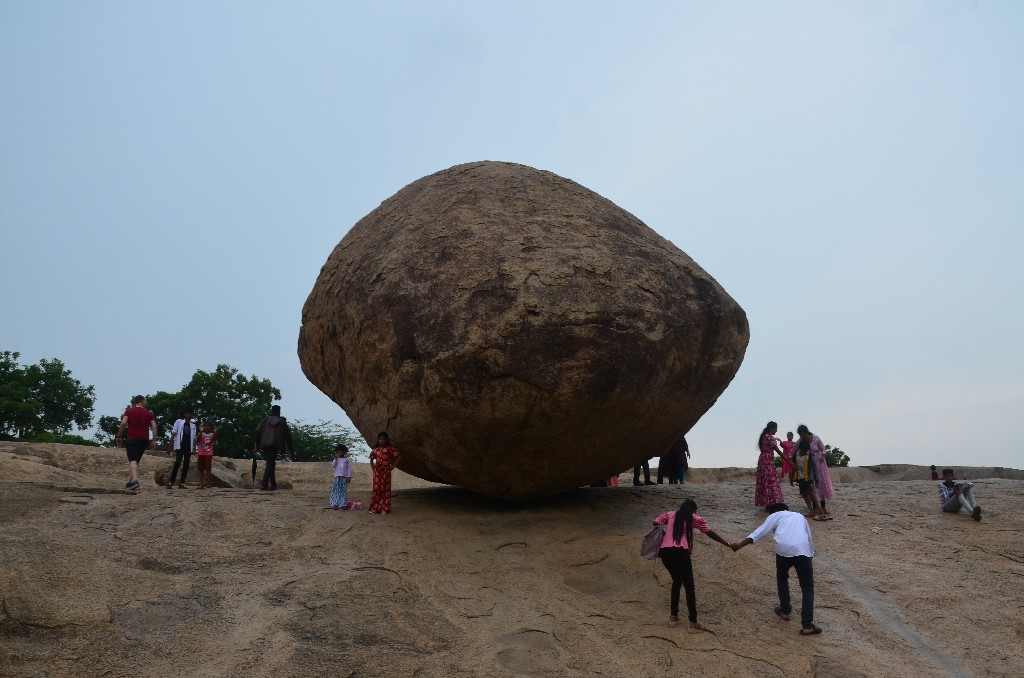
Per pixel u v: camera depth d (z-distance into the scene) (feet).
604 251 27.02
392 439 28.96
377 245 29.63
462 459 27.09
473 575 23.93
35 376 97.09
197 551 24.16
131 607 20.16
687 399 27.94
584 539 26.48
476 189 29.84
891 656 20.33
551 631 20.80
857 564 26.20
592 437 26.61
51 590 20.29
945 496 32.24
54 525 24.89
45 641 18.24
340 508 29.43
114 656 17.98
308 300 33.96
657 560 25.41
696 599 23.21
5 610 19.01
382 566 23.93
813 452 31.81
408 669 18.21
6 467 41.57
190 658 18.24
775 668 19.45
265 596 21.43
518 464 27.20
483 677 18.16
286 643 18.94
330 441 94.22
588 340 24.75
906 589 24.23
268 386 93.76
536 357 24.54
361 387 28.99
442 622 20.80
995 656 20.49
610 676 18.72
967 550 27.35
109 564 22.35
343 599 21.49
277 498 31.17
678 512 22.26
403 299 26.78
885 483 39.58
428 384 25.41
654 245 29.01
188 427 38.09
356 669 18.03
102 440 102.42
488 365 24.45
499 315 24.64
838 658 20.06
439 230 28.04
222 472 51.06
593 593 23.43
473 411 25.04
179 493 31.40
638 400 26.04
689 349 27.04
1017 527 29.71
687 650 20.24
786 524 22.16
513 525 27.78
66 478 42.75
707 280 29.12
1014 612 22.77
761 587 24.22
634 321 25.44
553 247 26.63
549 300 24.79
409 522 27.68
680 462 41.93
